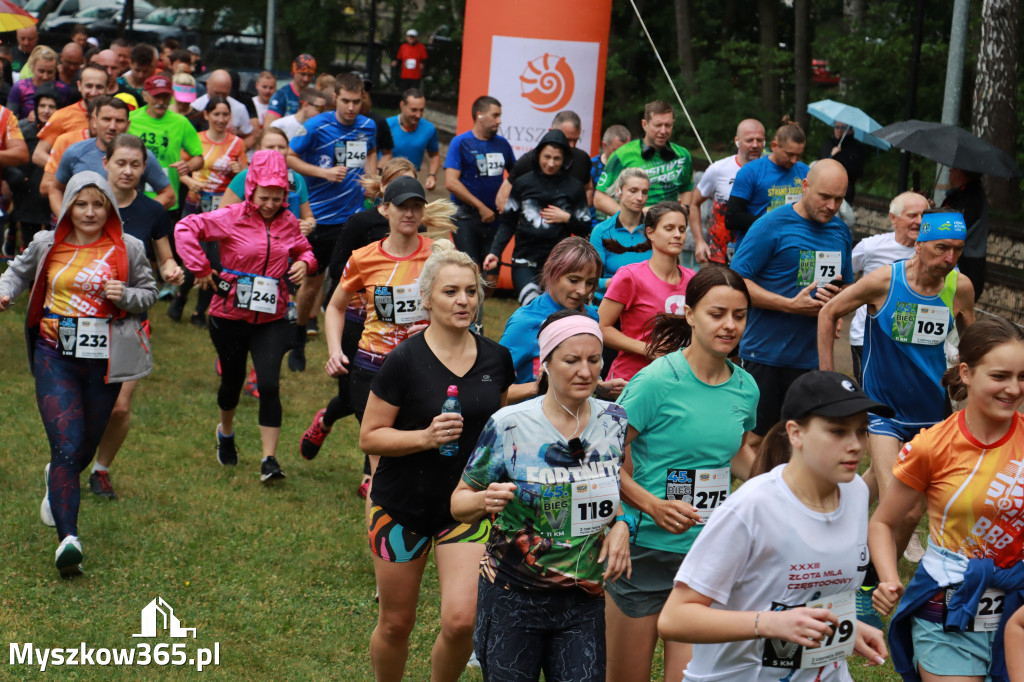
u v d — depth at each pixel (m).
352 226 7.80
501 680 4.32
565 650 4.33
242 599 6.35
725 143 30.08
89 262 6.50
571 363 4.20
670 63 33.53
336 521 7.62
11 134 11.02
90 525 7.16
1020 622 4.28
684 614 3.56
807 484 3.60
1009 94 19.58
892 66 24.94
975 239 10.78
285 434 9.47
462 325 4.85
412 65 34.06
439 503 4.90
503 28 14.26
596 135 14.60
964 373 4.43
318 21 37.53
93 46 19.08
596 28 14.31
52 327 6.51
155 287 6.75
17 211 12.79
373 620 6.24
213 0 35.19
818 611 3.41
